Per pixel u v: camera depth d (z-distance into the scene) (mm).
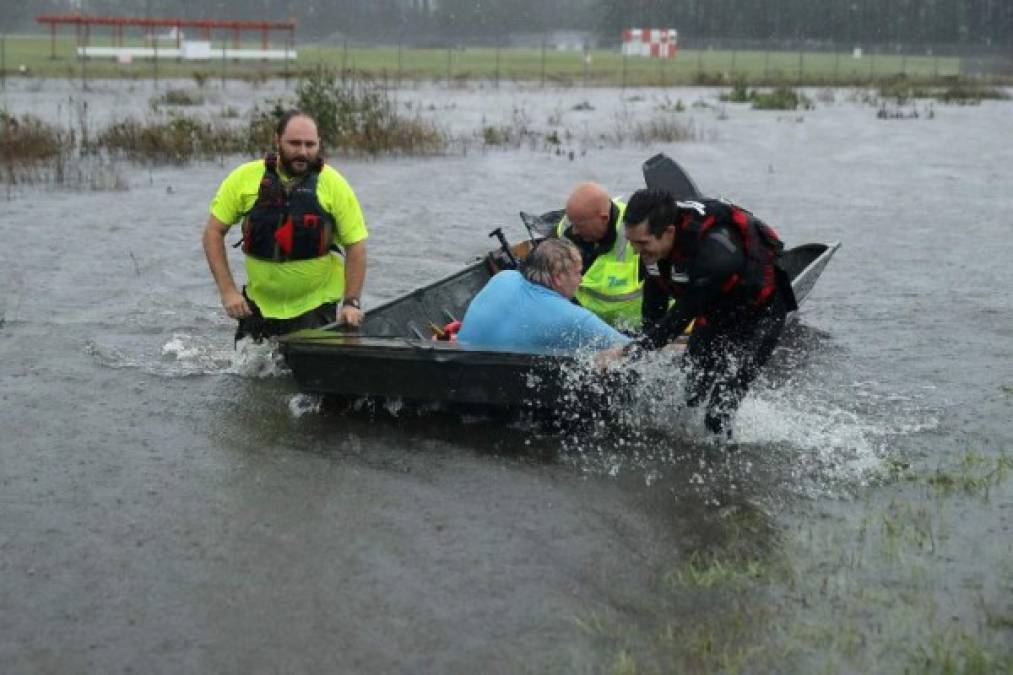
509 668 4164
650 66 58688
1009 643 4281
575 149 20406
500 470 5898
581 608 4562
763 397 7078
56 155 17594
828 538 5160
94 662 4230
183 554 5023
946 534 5195
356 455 6086
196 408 6801
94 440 6316
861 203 14945
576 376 5996
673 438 6324
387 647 4301
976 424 6656
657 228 5508
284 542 5125
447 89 37781
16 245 11383
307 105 19312
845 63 67375
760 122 27031
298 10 130000
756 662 4172
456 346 6133
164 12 136750
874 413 6836
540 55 78312
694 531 5234
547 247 6273
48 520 5352
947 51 84062
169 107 27516
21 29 136500
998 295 9844
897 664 4160
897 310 9320
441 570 4871
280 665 4199
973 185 16719
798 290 7945
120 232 12188
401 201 14383
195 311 9094
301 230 7047
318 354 6301
